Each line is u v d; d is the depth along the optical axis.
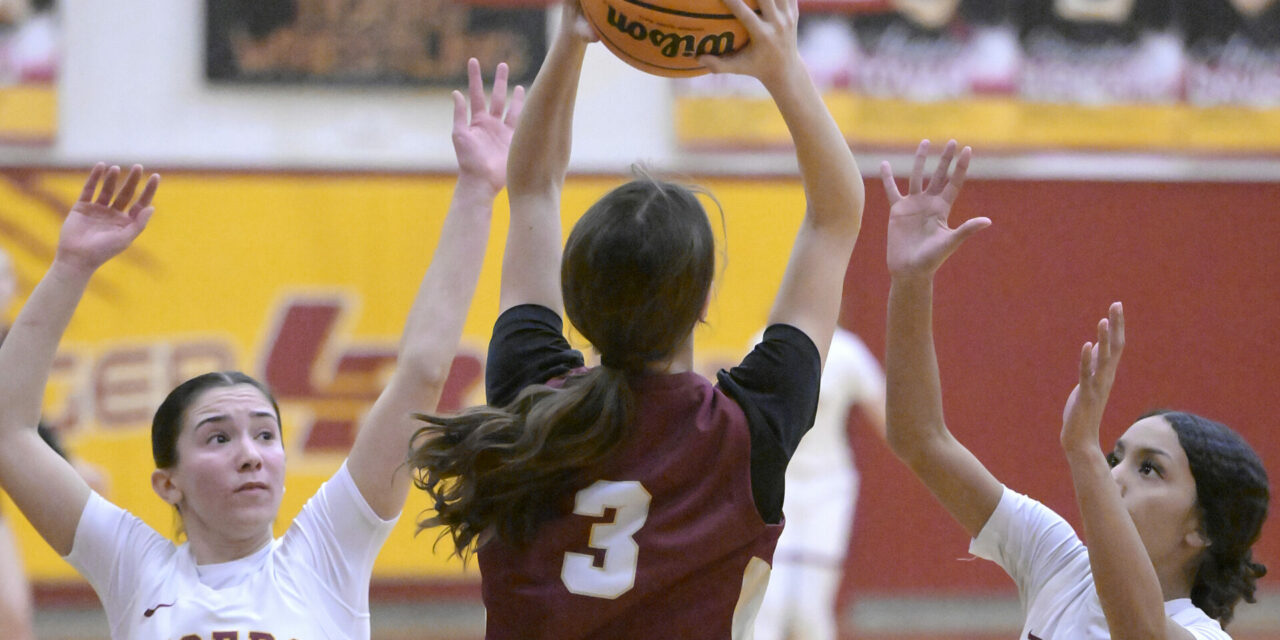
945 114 14.80
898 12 14.83
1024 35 14.91
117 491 13.54
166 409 4.45
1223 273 14.71
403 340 4.18
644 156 14.75
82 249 4.29
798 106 3.44
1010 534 4.48
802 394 3.30
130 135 14.44
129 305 13.72
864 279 14.30
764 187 14.27
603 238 3.13
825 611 10.45
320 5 14.59
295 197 14.03
